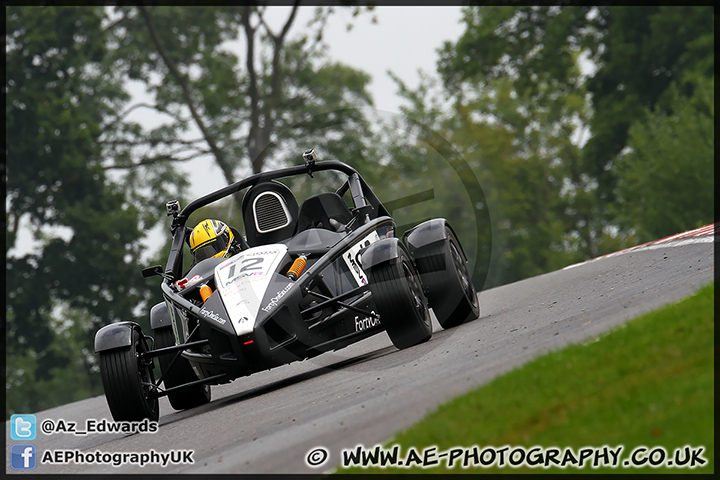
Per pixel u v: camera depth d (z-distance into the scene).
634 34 162.50
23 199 143.50
